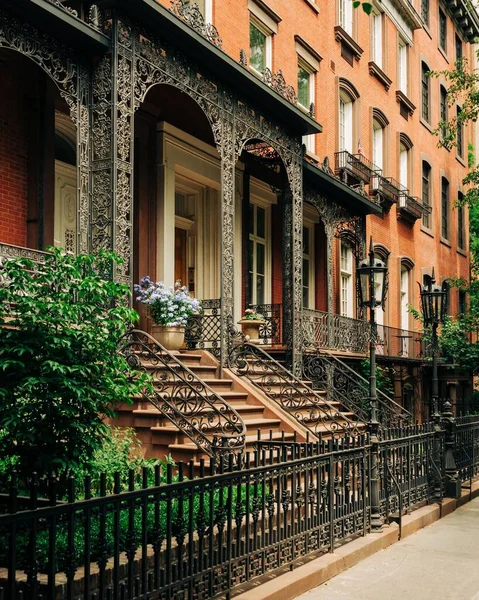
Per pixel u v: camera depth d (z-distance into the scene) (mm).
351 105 22625
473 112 23906
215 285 16969
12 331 5957
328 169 17672
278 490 6410
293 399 12797
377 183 22938
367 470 8594
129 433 9508
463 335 23969
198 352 13211
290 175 15258
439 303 14359
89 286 6336
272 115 14602
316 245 20875
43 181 11508
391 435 9594
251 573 5965
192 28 11492
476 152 36125
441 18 32281
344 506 7906
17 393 6043
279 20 18141
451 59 32938
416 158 27594
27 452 6012
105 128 10336
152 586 4816
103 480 4488
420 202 27703
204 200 17188
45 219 11523
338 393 15070
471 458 13656
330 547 7398
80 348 6152
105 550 4426
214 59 12281
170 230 15141
